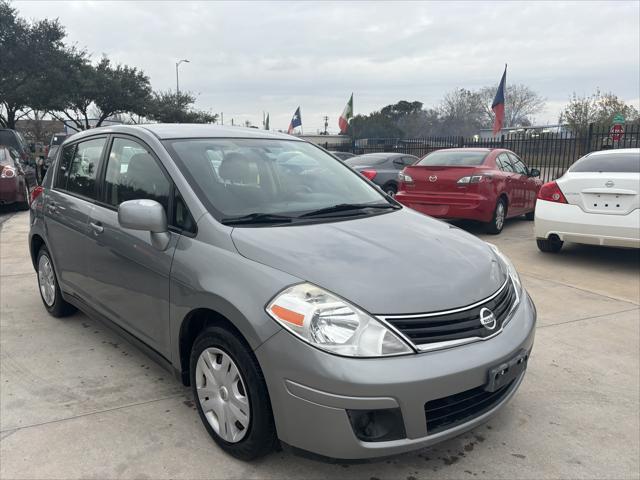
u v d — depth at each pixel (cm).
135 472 258
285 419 233
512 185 927
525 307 289
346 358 221
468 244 305
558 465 270
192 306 272
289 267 247
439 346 232
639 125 1543
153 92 3997
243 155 347
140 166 339
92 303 384
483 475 262
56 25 2702
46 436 286
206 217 286
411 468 266
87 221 373
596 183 632
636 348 414
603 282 599
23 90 2714
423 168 884
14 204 1130
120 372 362
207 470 260
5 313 476
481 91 5912
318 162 388
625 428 304
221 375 265
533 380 360
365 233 291
